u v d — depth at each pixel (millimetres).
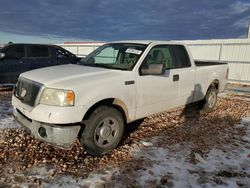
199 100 5867
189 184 3092
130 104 3959
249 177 3334
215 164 3646
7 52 8062
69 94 3176
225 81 6793
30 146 3932
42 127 3238
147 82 4176
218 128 5266
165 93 4598
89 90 3363
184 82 5078
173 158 3756
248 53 14320
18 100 3680
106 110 3572
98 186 2947
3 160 3453
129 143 4230
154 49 4492
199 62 6969
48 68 4188
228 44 14594
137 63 4090
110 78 3656
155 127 5109
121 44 4742
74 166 3383
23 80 3748
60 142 3197
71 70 3922
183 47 5262
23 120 3568
